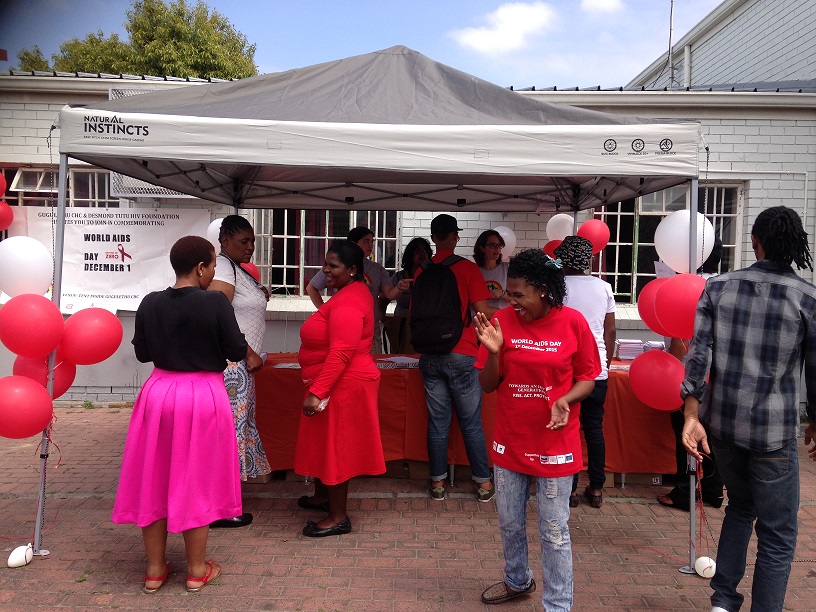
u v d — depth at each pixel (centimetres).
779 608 275
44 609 312
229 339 318
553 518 278
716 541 397
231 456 329
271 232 789
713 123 729
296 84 412
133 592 329
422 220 773
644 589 338
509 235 673
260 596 327
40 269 362
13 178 750
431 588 336
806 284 267
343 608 316
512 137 356
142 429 317
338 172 564
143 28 1936
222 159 351
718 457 289
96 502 452
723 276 284
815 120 726
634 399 479
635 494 477
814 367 263
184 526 313
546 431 276
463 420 450
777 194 735
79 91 718
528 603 320
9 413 325
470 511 442
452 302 435
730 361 274
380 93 400
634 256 779
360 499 463
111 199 758
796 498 274
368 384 387
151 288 739
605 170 357
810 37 815
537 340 276
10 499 455
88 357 356
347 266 379
